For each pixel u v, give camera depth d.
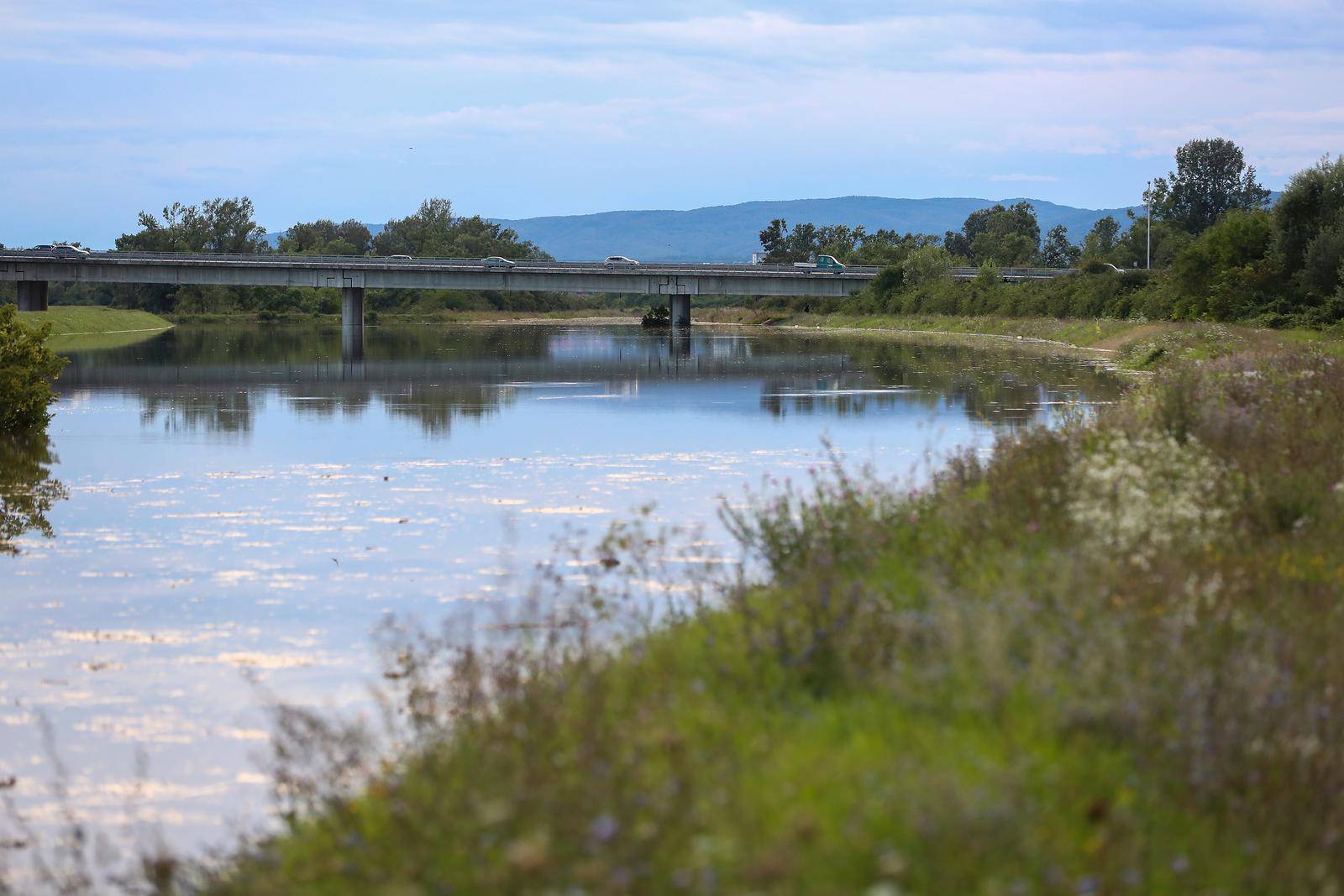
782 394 62.19
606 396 61.75
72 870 11.64
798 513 25.66
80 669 17.91
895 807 8.45
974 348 106.19
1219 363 48.06
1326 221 90.38
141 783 13.81
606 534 26.38
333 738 11.78
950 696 10.75
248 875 10.12
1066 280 138.00
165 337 142.50
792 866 7.55
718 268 163.88
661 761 9.77
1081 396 58.19
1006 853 7.96
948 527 17.77
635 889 7.64
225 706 16.22
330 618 20.30
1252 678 10.60
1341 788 9.30
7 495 32.59
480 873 8.02
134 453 40.88
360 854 9.15
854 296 178.00
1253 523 17.41
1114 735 10.07
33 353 47.66
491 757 10.02
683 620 16.36
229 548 25.94
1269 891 8.25
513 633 18.00
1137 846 8.38
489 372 81.38
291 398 61.59
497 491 32.44
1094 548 14.64
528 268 153.38
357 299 148.00
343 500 31.55
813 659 12.04
